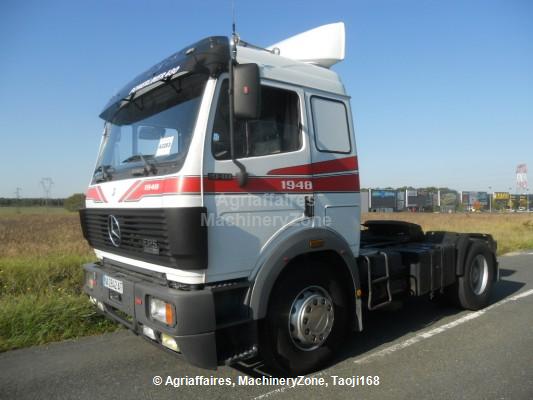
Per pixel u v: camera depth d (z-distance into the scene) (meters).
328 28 4.53
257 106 3.08
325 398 3.43
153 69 3.94
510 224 24.31
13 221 25.42
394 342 4.76
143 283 3.47
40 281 6.79
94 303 4.45
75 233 15.30
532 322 5.47
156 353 4.47
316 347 3.92
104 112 4.72
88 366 4.14
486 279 6.23
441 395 3.45
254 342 3.39
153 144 3.69
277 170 3.63
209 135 3.21
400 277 5.04
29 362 4.25
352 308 4.21
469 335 4.95
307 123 3.96
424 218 34.44
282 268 3.53
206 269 3.16
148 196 3.36
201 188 3.11
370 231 6.65
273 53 3.90
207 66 3.25
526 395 3.43
